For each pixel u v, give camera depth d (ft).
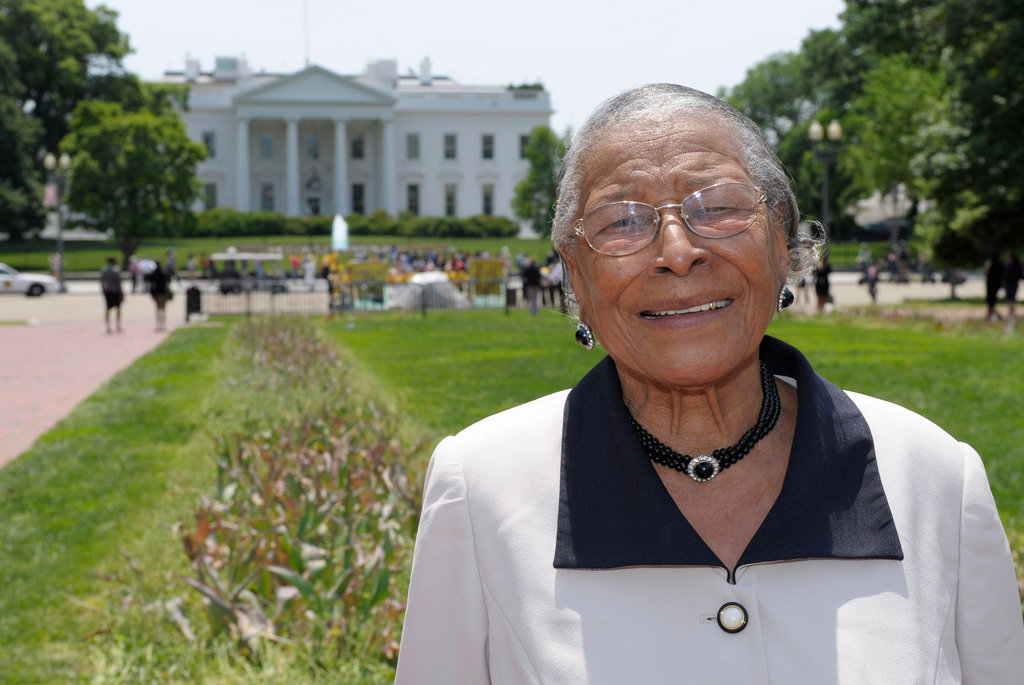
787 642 3.88
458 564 4.40
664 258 4.09
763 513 4.30
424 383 39.65
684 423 4.43
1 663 13.60
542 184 204.85
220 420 30.91
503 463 4.48
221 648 13.20
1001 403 30.89
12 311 95.30
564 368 44.34
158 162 174.60
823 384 4.40
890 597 3.94
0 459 28.12
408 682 4.47
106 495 22.71
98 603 15.87
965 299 101.45
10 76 200.23
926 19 73.10
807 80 227.81
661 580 4.02
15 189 197.67
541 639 4.04
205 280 144.56
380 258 178.29
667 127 4.32
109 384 42.91
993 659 4.23
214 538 15.80
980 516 4.26
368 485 18.07
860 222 250.37
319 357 41.93
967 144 71.05
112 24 241.76
